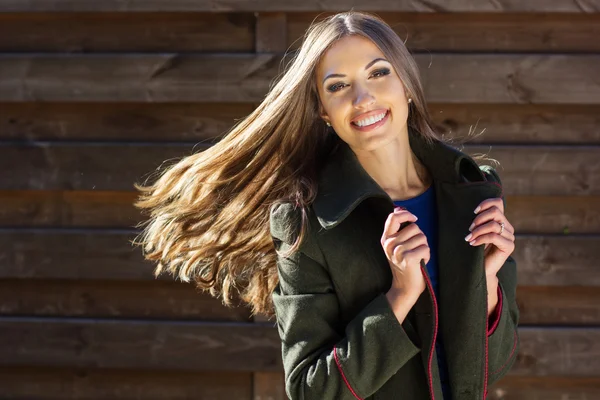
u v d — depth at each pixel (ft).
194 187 7.42
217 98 11.41
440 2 11.19
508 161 11.30
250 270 7.60
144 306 11.68
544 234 11.37
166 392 11.67
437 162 6.68
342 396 5.96
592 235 11.34
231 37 11.57
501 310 6.43
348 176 6.40
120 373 11.74
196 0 11.36
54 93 11.56
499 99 11.25
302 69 6.45
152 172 11.53
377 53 6.23
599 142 11.40
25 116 11.79
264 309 7.73
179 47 11.60
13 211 11.79
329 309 6.31
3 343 11.65
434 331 5.93
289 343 6.29
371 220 6.48
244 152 7.13
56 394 11.77
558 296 11.41
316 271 6.36
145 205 7.89
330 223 6.18
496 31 11.42
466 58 11.26
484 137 11.43
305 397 6.08
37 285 11.77
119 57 11.53
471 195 6.46
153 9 11.41
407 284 5.93
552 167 11.28
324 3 11.26
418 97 6.56
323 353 6.12
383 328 5.93
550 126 11.44
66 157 11.60
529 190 11.28
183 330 11.48
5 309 11.77
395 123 6.27
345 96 6.22
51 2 11.51
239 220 7.16
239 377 11.60
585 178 11.25
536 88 11.25
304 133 6.84
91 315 11.72
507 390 11.41
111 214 11.72
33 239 11.62
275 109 6.79
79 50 11.69
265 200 7.04
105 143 11.63
